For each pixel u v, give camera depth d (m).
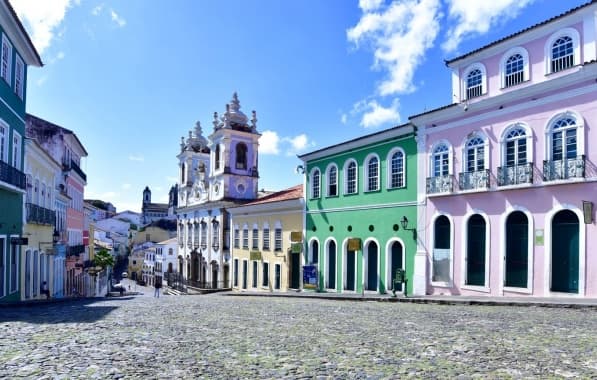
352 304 14.03
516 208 14.78
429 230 17.72
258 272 30.28
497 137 15.54
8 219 16.92
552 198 13.82
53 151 29.95
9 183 15.88
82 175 36.91
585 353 6.02
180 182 48.56
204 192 41.22
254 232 31.22
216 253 37.47
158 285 38.28
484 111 16.02
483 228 15.92
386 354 6.06
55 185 25.94
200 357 5.89
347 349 6.41
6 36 16.06
